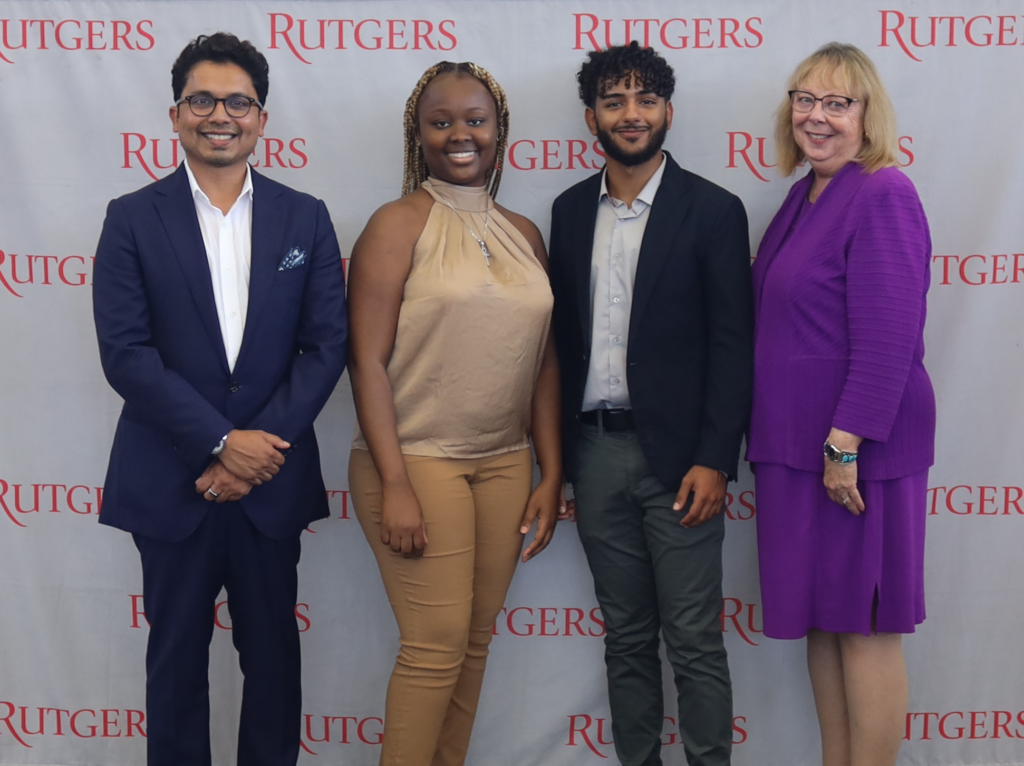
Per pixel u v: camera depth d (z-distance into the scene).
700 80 2.10
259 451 1.64
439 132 1.78
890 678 1.82
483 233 1.80
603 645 2.24
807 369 1.75
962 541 2.19
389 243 1.75
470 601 1.82
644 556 1.97
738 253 1.80
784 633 1.80
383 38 2.09
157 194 1.70
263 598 1.79
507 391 1.79
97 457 2.18
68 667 2.23
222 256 1.70
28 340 2.15
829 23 2.07
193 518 1.70
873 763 1.85
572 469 1.97
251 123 1.69
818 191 1.82
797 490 1.78
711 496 1.81
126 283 1.65
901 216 1.68
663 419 1.84
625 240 1.87
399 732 1.80
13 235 2.12
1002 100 2.08
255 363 1.69
